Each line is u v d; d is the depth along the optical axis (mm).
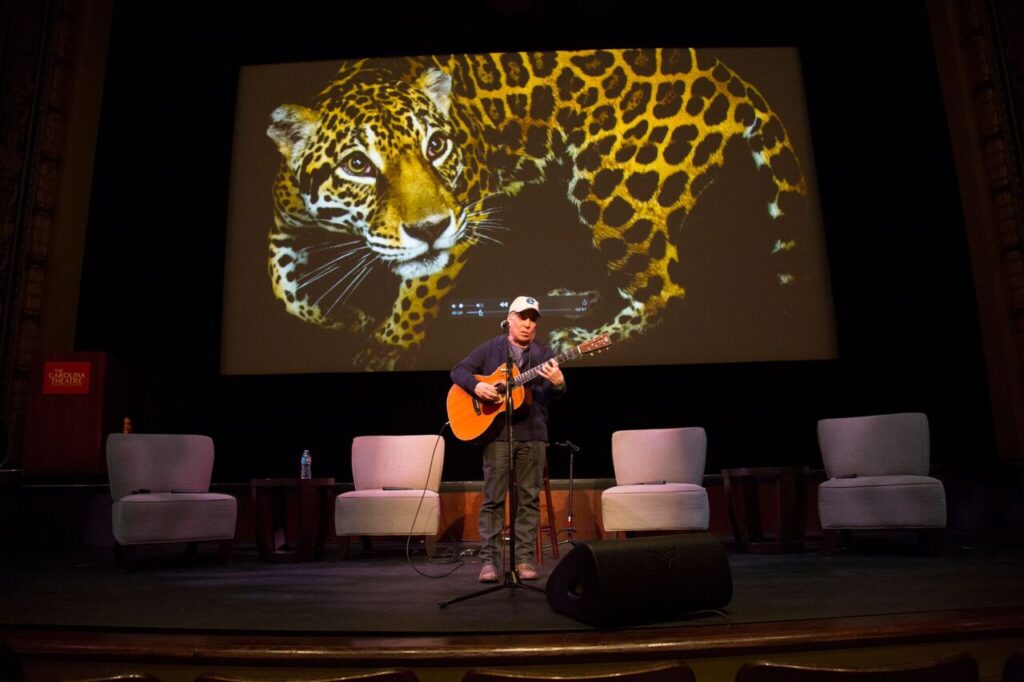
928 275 5422
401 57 5961
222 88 5988
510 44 5953
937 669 1393
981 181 5410
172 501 4031
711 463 5504
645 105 5828
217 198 5844
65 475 5020
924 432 4223
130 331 5711
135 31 6031
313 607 2693
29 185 5652
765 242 5621
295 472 5621
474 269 5641
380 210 5750
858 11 5809
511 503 2953
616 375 5586
